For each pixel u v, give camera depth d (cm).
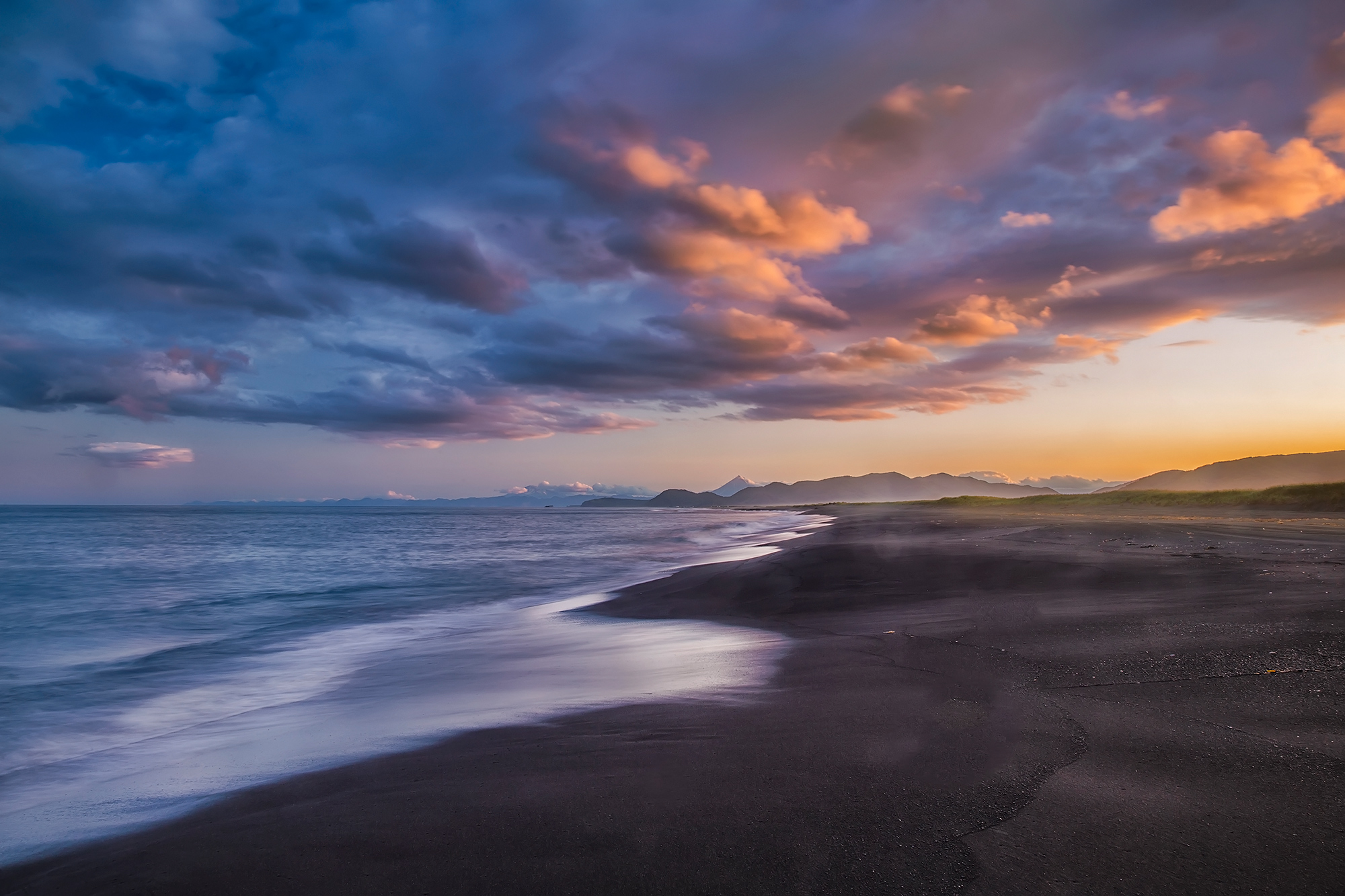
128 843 386
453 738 539
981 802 341
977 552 1908
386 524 9306
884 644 771
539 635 1089
